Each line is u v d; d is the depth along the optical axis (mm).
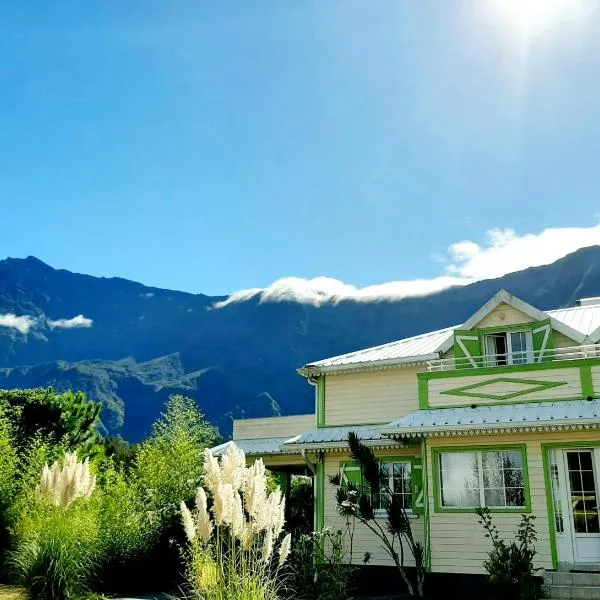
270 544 8719
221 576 8570
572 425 12898
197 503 8602
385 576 15922
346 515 14586
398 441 15367
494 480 14031
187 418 21500
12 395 23484
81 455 21828
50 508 12469
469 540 13805
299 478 29609
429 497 14383
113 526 15398
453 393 15227
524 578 12164
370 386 18688
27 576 11867
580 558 12977
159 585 16062
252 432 21484
